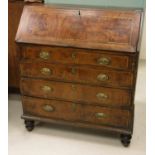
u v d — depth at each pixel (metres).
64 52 2.22
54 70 2.32
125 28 2.17
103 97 2.30
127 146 2.47
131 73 2.15
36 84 2.43
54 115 2.51
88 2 2.54
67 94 2.38
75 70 2.27
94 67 2.21
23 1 2.63
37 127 2.72
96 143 2.52
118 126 2.39
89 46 2.15
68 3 2.58
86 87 2.31
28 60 2.34
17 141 2.54
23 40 2.27
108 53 2.13
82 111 2.42
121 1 2.47
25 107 2.57
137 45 2.10
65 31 2.24
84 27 2.22
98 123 2.43
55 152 2.41
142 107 3.01
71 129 2.70
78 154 2.39
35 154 2.39
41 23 2.31
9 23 2.76
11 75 3.02
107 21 2.22
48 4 2.59
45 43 2.22
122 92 2.24
